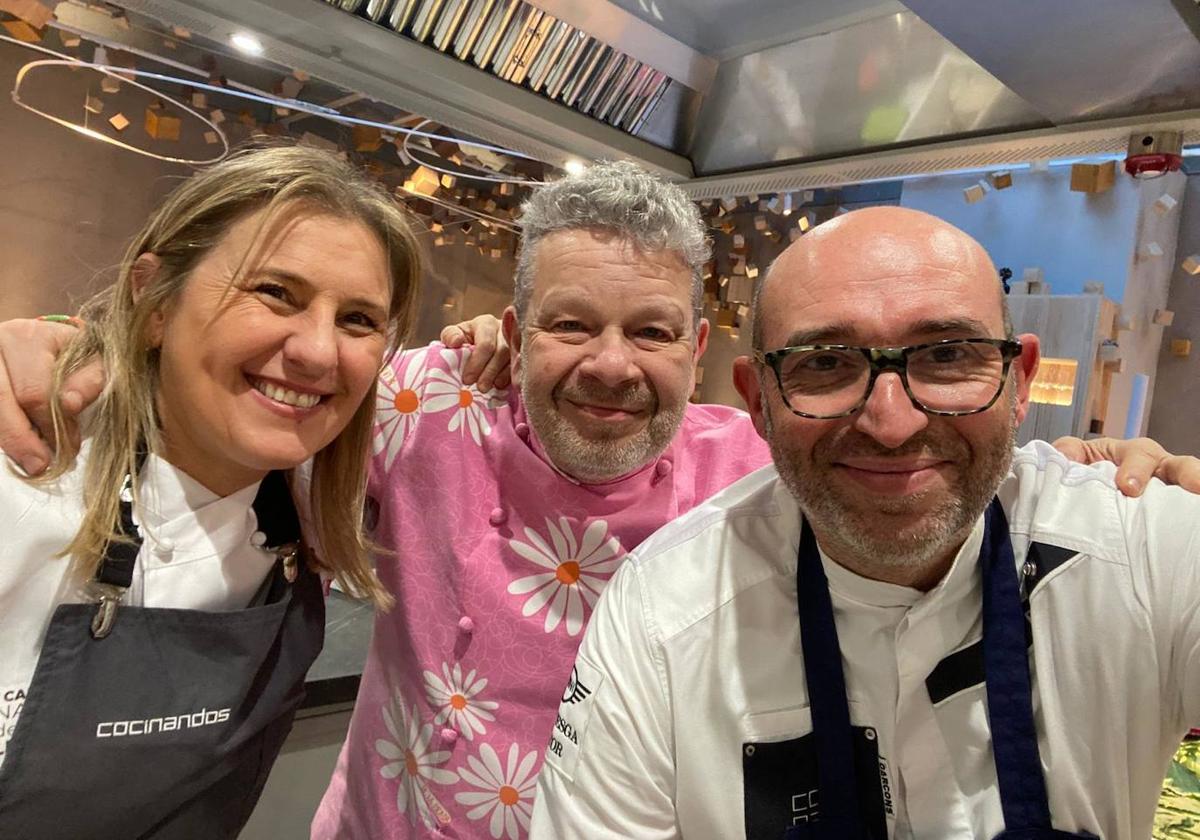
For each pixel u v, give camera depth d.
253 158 0.83
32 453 0.75
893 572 0.80
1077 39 1.14
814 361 0.77
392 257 0.92
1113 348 2.00
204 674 0.81
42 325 0.82
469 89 1.42
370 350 0.86
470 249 2.65
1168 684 0.78
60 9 1.38
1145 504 0.82
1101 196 2.15
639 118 1.67
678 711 0.85
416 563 1.15
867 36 1.38
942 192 2.40
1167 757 0.81
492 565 1.12
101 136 1.79
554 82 1.54
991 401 0.74
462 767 1.08
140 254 0.83
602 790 0.83
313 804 1.48
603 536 1.12
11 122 1.85
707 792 0.83
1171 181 2.30
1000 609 0.80
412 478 1.18
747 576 0.88
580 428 1.07
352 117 1.77
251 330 0.77
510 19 1.40
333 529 0.98
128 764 0.76
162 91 1.91
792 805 0.81
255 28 1.27
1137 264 2.15
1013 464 0.89
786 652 0.85
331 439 0.86
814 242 0.80
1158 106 1.25
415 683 1.13
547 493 1.13
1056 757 0.77
